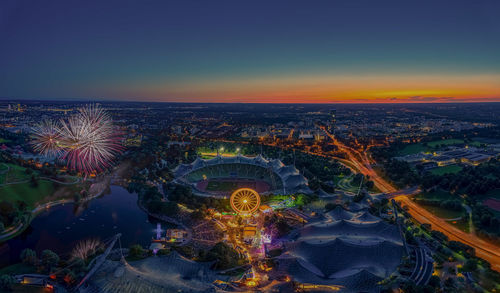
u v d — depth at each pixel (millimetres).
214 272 180125
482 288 172875
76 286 161375
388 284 166250
